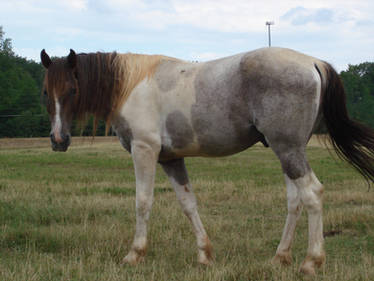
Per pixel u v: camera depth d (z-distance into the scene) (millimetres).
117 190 9422
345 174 13289
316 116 3764
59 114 4195
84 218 6332
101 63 4371
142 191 4215
